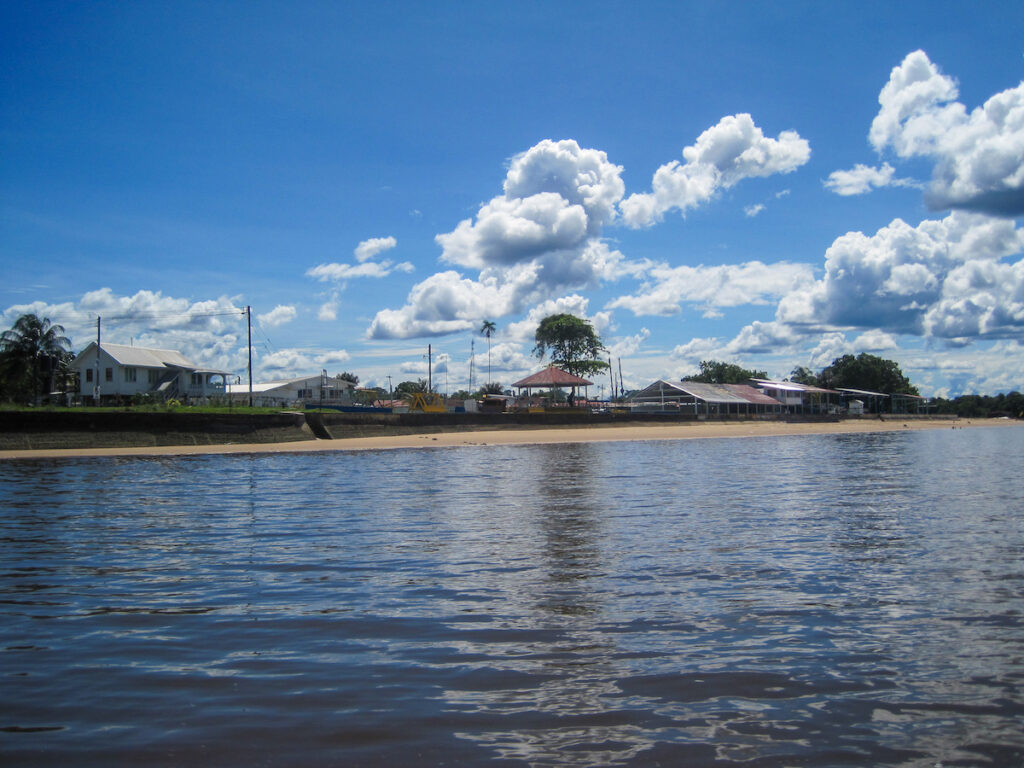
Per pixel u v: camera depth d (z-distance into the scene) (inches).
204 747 199.5
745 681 247.4
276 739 203.8
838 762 191.0
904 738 205.0
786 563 434.6
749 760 191.6
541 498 775.7
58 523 620.7
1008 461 1337.4
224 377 3142.2
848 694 236.8
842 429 3221.0
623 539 518.0
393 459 1491.1
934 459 1401.3
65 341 2851.9
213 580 402.3
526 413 2657.5
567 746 199.3
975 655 273.7
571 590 371.6
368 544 508.1
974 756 194.4
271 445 1862.7
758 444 2082.9
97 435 1740.9
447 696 234.1
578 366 3971.5
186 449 1744.6
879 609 336.2
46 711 224.5
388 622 316.8
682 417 3063.5
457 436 2274.9
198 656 274.5
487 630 304.8
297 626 312.5
